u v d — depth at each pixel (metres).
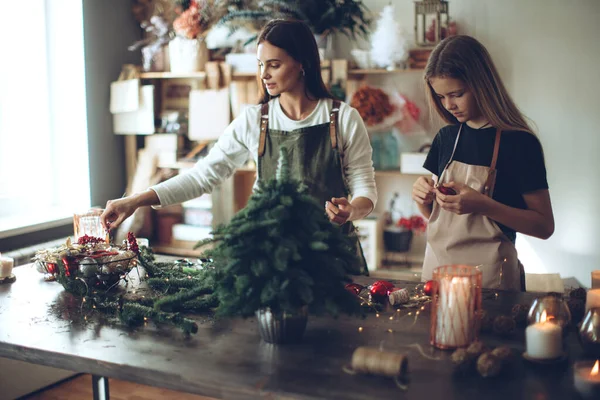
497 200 2.14
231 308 1.56
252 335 1.70
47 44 4.14
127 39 4.48
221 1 4.09
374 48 4.00
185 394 3.22
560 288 3.47
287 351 1.58
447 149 2.26
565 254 4.09
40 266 2.31
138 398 3.16
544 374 1.44
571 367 1.48
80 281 2.04
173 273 2.19
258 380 1.42
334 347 1.60
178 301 1.87
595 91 3.93
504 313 1.82
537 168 2.08
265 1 4.00
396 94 4.15
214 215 4.39
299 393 1.36
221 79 4.23
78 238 2.32
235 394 1.41
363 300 1.92
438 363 1.50
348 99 4.29
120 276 2.10
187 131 4.46
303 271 1.54
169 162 4.33
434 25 3.96
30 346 1.65
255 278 1.55
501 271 2.12
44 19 4.11
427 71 2.13
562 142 4.03
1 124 3.96
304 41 2.31
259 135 2.48
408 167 4.00
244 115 2.50
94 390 2.03
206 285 1.92
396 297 1.91
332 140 2.42
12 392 3.07
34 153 4.14
